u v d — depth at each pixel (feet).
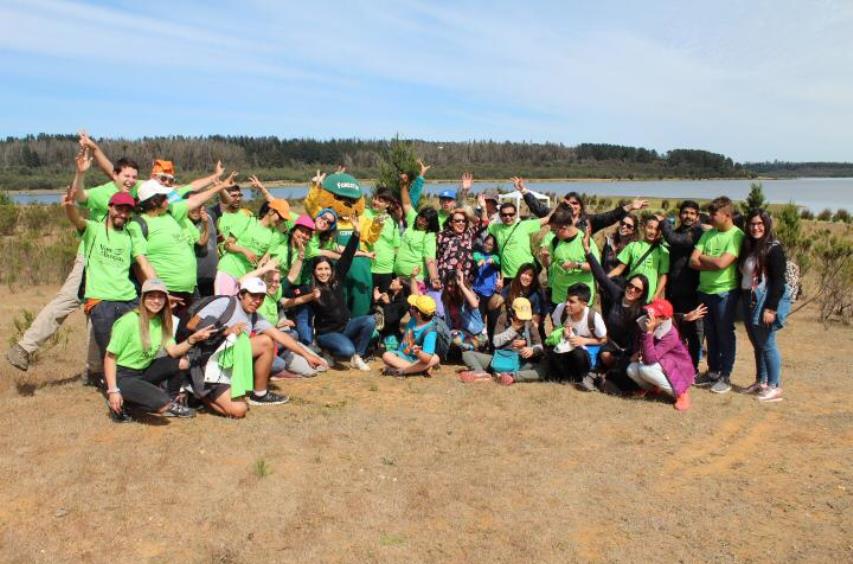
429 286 28.14
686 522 13.53
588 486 15.11
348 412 20.02
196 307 19.39
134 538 12.51
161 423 18.52
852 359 27.09
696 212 23.43
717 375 23.63
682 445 17.79
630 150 597.11
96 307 19.17
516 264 26.04
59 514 13.21
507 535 12.88
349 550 12.28
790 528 13.32
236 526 13.00
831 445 17.75
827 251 41.50
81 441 16.97
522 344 23.82
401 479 15.28
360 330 25.86
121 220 19.34
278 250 24.75
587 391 22.58
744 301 21.84
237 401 19.40
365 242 27.84
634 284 22.02
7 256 46.50
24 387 21.20
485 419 19.62
